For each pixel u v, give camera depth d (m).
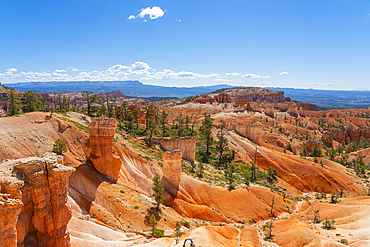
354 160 145.88
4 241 20.31
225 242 52.31
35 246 25.66
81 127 68.88
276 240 59.38
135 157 72.62
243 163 114.38
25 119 57.31
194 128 145.25
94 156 59.19
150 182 67.12
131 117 116.38
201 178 83.75
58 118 65.31
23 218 24.83
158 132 118.69
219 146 125.75
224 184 83.38
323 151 171.88
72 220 39.62
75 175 51.12
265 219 72.88
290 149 158.62
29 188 25.44
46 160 27.17
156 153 88.31
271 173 109.94
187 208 65.62
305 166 114.88
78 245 34.66
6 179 22.12
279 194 89.94
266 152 126.38
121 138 82.69
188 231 54.41
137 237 45.47
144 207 55.44
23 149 50.28
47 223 26.86
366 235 54.56
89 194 49.69
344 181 107.06
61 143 52.28
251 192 81.56
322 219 71.88
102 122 58.41
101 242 38.47
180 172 73.44
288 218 70.06
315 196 99.00
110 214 48.19
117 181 60.12
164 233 50.19
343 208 73.94
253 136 150.38
